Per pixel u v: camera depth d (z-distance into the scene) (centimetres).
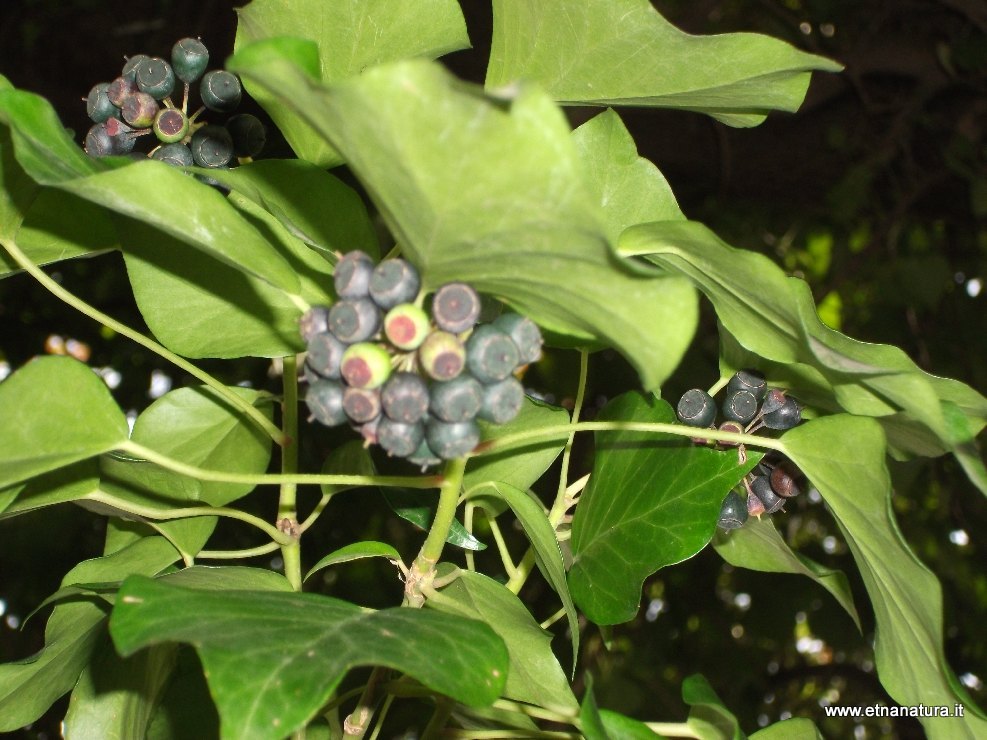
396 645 18
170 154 26
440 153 15
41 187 23
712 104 26
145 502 28
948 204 73
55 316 69
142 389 68
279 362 31
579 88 25
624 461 26
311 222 25
